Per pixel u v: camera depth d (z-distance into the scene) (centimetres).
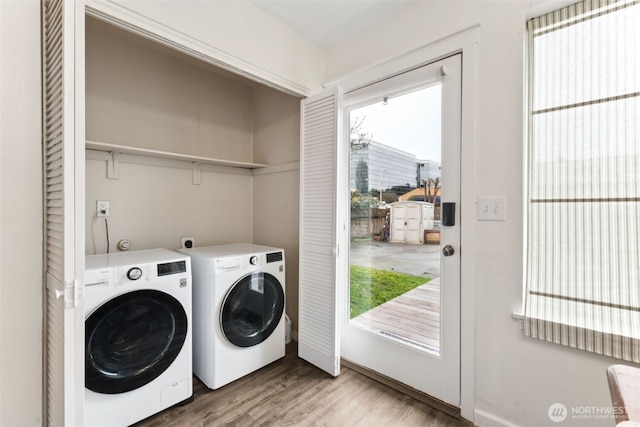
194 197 259
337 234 201
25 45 140
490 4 150
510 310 145
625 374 82
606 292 123
